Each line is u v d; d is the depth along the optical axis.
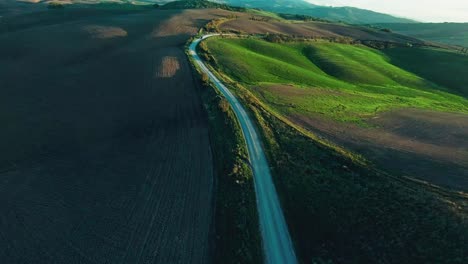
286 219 26.30
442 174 29.80
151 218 25.61
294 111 47.28
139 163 32.84
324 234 24.83
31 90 50.06
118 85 52.84
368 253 22.77
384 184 28.33
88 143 36.69
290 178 30.94
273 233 24.92
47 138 37.47
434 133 40.97
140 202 27.33
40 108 44.53
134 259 21.91
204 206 27.16
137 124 41.00
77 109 44.56
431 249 21.84
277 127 41.06
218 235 24.36
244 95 50.94
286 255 23.17
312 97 55.81
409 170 30.67
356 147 36.06
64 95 48.69
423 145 36.81
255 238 24.34
